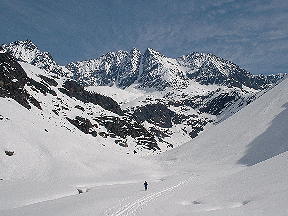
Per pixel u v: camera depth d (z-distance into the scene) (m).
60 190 62.22
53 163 84.25
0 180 69.38
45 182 71.19
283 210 32.72
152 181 82.19
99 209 43.44
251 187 43.66
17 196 54.81
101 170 91.19
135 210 43.03
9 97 116.56
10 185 64.94
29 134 92.00
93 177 82.31
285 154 51.41
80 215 40.69
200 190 52.50
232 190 45.78
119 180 82.06
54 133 103.25
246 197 40.84
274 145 104.69
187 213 39.25
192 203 45.84
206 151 122.12
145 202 47.81
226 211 36.41
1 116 92.69
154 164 117.69
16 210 44.91
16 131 89.12
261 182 44.00
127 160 111.12
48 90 187.00
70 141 103.56
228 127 134.75
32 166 79.19
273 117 121.62
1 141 81.31
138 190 61.97
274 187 40.47
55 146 93.19
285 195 36.38
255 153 104.56
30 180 72.62
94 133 164.88
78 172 83.81
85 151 102.19
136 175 90.56
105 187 68.69
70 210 42.94
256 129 119.75
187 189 56.59
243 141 116.06
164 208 43.50
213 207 40.59
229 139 122.94
